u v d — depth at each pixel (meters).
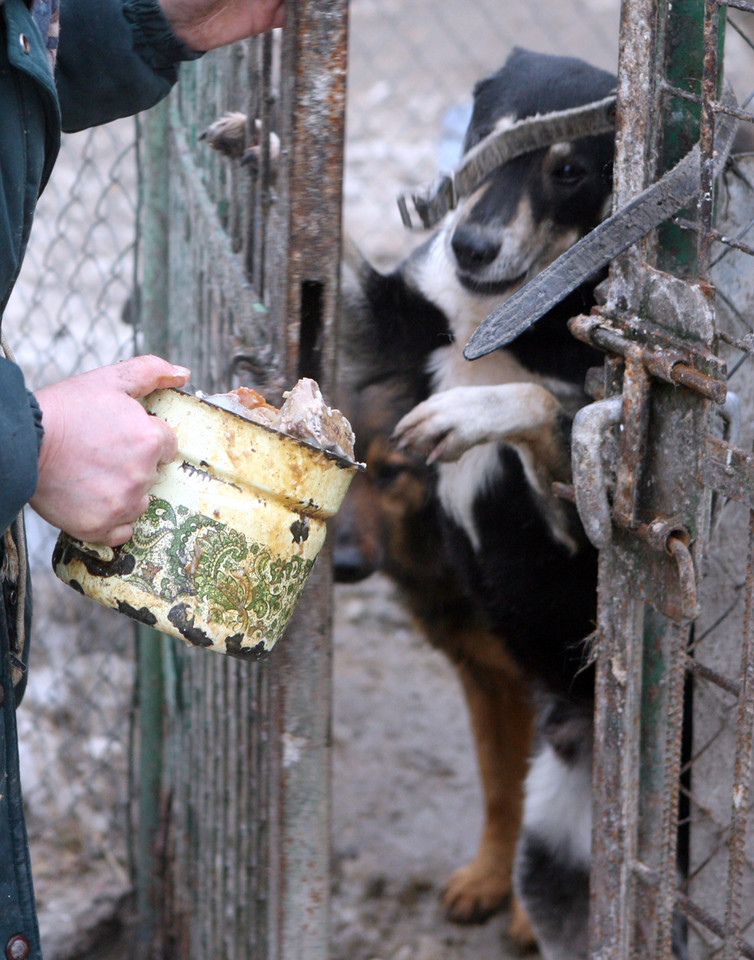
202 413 1.52
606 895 1.86
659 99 1.59
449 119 5.81
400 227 6.96
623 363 1.69
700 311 1.55
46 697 3.92
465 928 3.50
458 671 3.60
